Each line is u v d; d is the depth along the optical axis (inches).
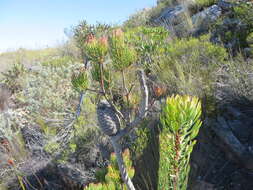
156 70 161.6
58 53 362.3
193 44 172.2
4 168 153.7
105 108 45.9
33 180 147.8
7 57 449.1
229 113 118.2
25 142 171.5
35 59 394.9
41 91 204.2
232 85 127.5
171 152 41.2
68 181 139.3
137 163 117.6
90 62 51.2
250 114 114.4
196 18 259.8
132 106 52.1
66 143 153.9
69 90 201.5
